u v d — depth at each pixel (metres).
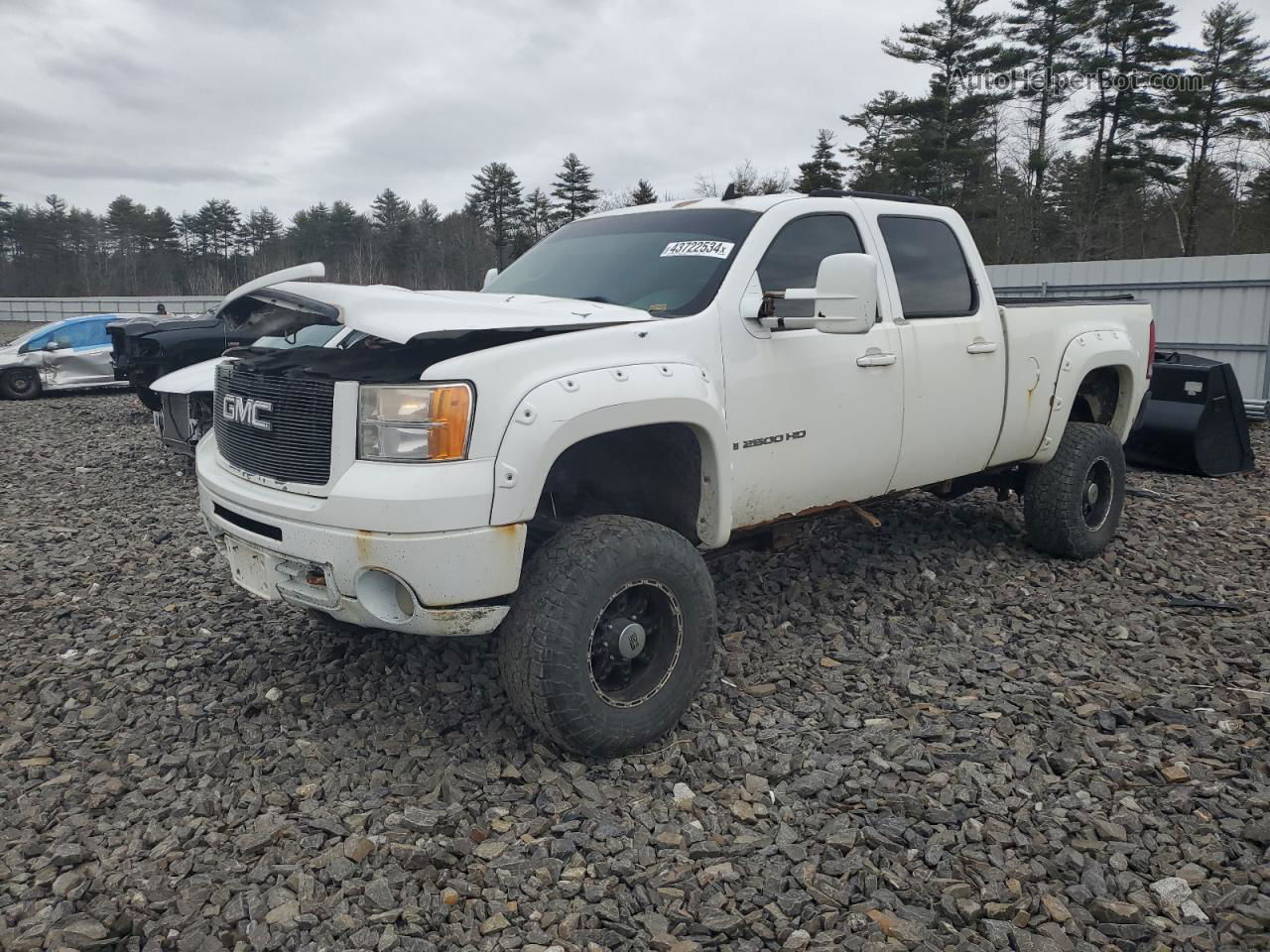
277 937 2.46
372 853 2.82
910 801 3.05
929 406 4.61
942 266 4.87
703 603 3.44
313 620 4.72
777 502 4.05
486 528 2.98
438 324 3.06
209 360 10.02
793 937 2.47
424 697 3.85
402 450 2.99
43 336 17.36
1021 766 3.30
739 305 3.81
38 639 4.62
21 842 2.90
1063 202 45.78
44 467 9.77
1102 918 2.56
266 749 3.45
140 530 6.84
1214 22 45.62
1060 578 5.36
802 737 3.53
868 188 46.75
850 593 5.04
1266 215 42.88
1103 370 5.84
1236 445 8.52
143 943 2.48
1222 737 3.49
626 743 3.29
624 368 3.30
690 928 2.51
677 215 4.40
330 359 3.13
